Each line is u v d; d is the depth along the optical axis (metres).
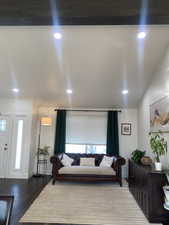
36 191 4.18
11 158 5.42
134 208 3.33
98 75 4.17
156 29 2.78
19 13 1.75
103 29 2.83
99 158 5.63
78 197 3.88
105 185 4.93
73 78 4.32
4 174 5.38
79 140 6.11
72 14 1.73
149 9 1.71
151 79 4.22
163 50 3.26
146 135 4.73
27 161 5.40
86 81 4.45
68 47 3.27
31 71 4.06
